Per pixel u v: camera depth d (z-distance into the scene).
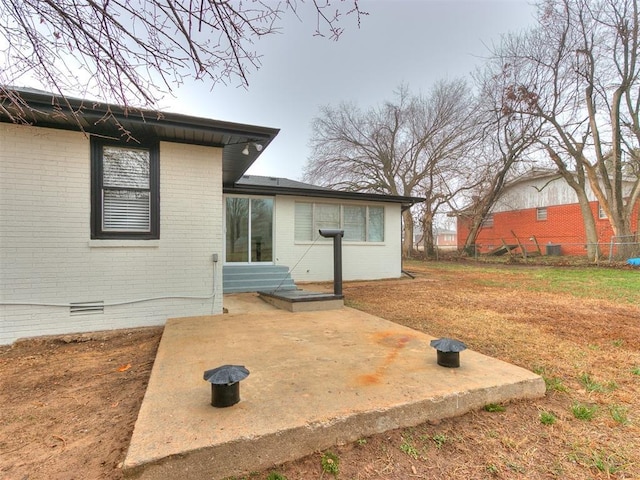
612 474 1.75
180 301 5.06
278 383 2.48
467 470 1.78
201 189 5.16
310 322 4.58
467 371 2.73
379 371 2.72
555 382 2.86
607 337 4.23
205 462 1.69
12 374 3.19
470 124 18.56
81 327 4.54
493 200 19.58
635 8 12.44
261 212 9.71
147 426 1.87
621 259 13.67
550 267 14.25
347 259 10.79
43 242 4.36
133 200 4.84
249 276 8.22
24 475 1.73
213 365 2.89
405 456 1.90
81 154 4.52
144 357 3.67
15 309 4.25
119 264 4.73
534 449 1.95
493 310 5.96
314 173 22.92
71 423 2.26
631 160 14.48
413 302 6.79
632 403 2.50
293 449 1.86
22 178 4.26
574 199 17.97
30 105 3.79
